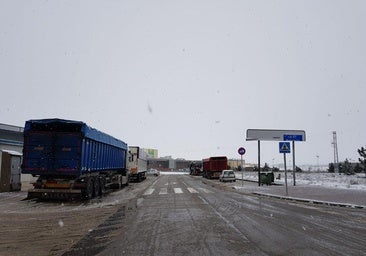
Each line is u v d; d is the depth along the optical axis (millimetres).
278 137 34375
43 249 7598
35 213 13297
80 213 13344
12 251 7430
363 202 16891
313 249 7449
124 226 10414
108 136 23828
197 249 7469
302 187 28453
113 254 7117
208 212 13547
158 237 8758
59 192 17797
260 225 10516
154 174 72062
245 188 27953
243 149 32531
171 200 18578
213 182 41438
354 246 7738
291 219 11781
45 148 17719
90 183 19359
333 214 13125
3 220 11570
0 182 22078
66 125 18297
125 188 29516
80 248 7664
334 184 32750
